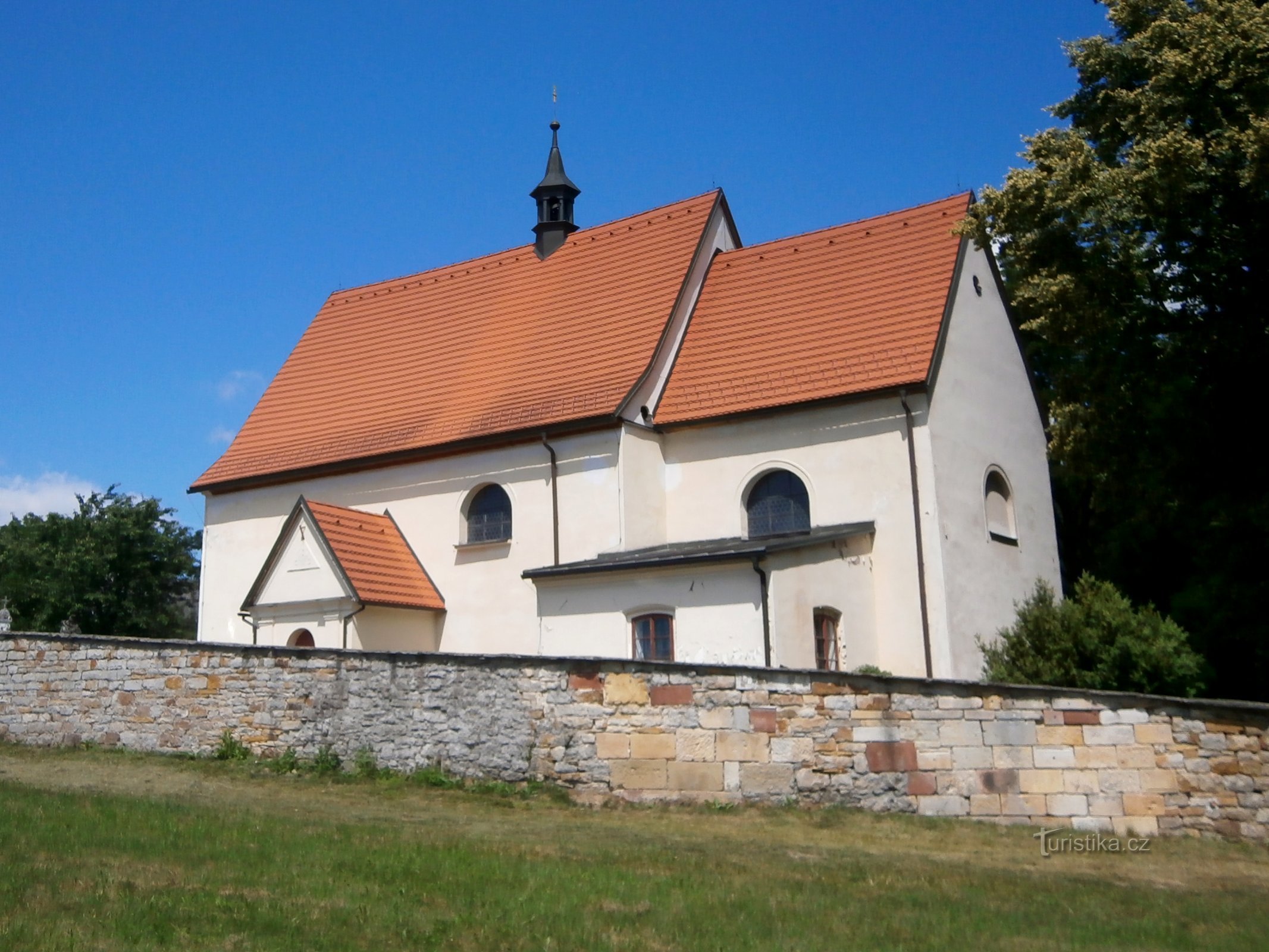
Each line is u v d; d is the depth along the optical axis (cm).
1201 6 2292
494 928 919
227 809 1420
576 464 2525
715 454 2506
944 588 2234
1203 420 2436
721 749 1531
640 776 1550
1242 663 2694
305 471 2916
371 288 3497
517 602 2566
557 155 3266
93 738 1930
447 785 1633
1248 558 2539
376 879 1052
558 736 1598
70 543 4378
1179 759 1445
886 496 2303
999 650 2238
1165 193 2175
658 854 1235
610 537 2447
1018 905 1073
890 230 2661
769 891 1080
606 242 3064
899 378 2308
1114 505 2703
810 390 2406
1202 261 2309
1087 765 1459
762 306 2688
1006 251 2475
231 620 3014
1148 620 2164
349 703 1744
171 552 4600
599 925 942
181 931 861
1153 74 2300
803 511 2412
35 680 2005
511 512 2622
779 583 2066
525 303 3070
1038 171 2322
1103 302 2311
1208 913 1073
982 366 2564
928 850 1336
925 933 966
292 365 3384
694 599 2123
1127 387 2419
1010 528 2575
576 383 2656
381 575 2614
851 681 1519
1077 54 2403
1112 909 1077
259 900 959
